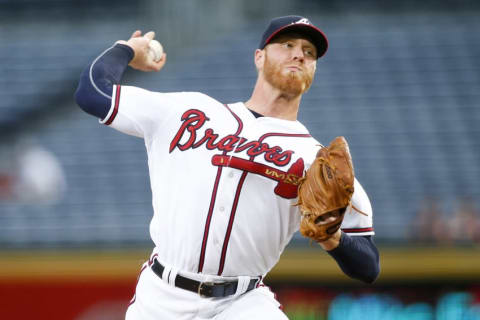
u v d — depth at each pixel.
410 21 55.28
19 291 29.30
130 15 58.25
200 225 11.02
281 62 11.63
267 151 11.12
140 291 11.72
